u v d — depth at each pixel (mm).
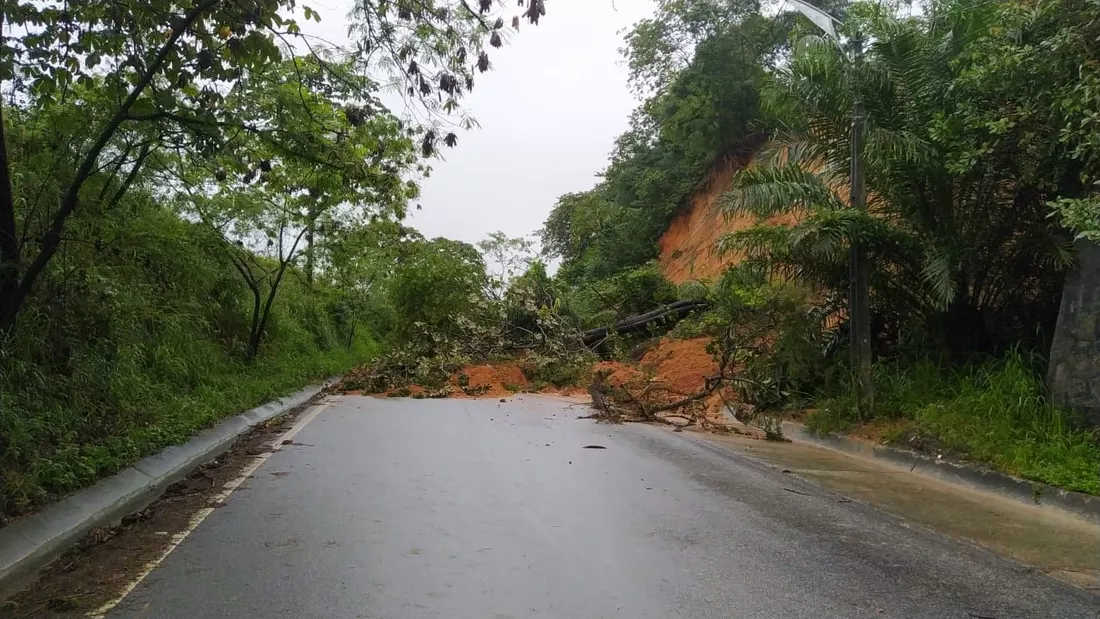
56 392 8750
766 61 30312
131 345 11273
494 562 5289
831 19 11375
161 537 5852
